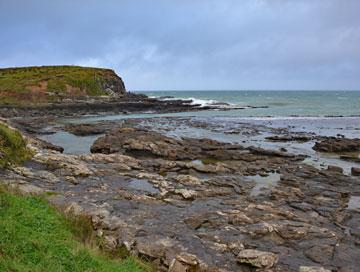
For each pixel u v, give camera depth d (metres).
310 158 33.09
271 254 12.62
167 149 32.53
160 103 89.31
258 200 20.00
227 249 13.43
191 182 22.77
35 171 21.59
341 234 15.65
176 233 14.52
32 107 72.12
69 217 11.95
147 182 22.44
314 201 20.17
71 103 78.44
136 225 14.98
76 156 27.42
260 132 48.44
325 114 75.56
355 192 22.41
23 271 7.13
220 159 31.69
